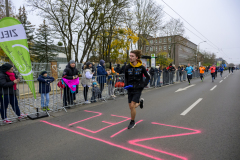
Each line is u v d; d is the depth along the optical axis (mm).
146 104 6039
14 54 4637
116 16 17250
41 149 2809
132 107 3574
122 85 8180
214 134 3203
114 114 4828
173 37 36031
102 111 5219
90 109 5527
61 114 4992
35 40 22562
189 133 3285
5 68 4121
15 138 3287
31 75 4879
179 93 8430
